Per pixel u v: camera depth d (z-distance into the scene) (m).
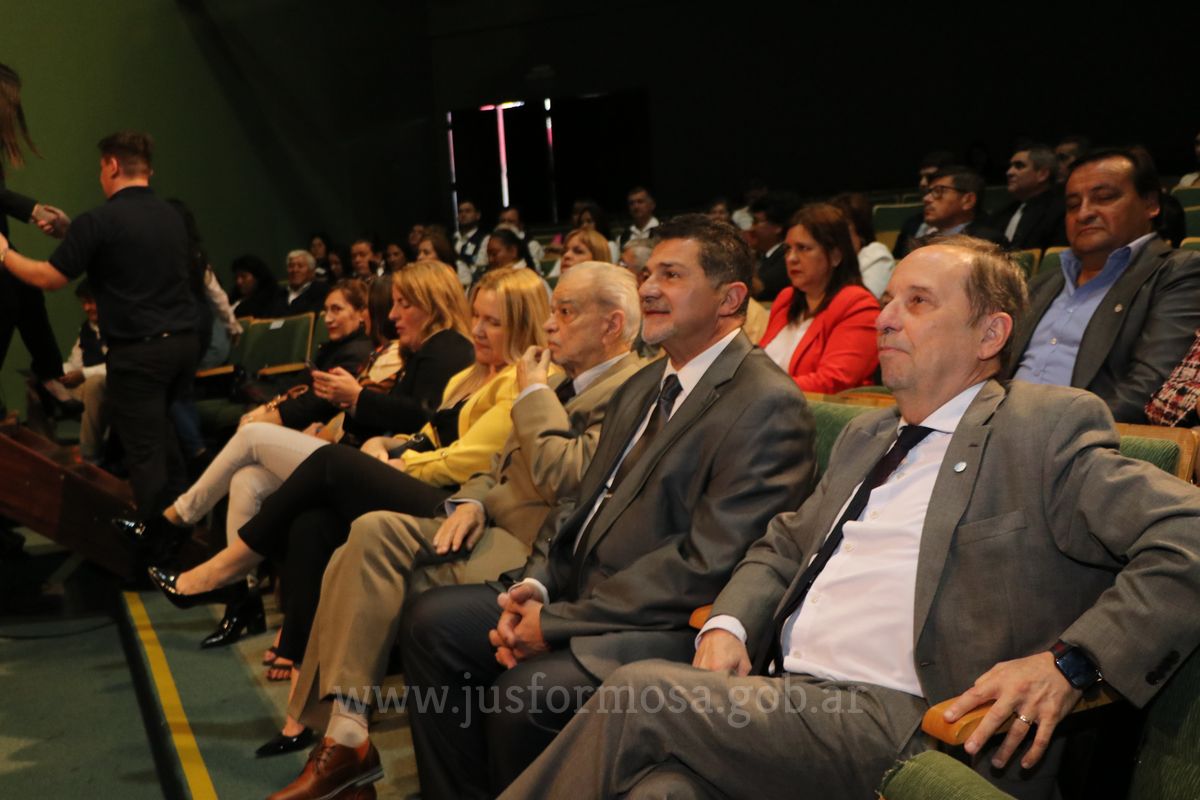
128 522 2.99
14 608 3.62
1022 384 1.45
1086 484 1.31
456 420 2.78
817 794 1.34
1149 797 1.25
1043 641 1.32
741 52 11.16
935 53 10.38
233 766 2.33
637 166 11.73
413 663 1.94
